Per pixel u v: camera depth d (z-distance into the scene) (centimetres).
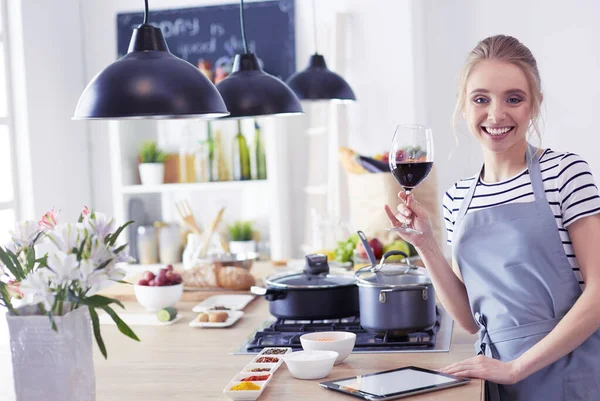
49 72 511
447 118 502
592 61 479
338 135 492
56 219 170
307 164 525
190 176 521
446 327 245
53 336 153
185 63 213
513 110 188
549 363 179
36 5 498
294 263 375
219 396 180
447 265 214
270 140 499
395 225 211
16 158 489
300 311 241
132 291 322
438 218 402
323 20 517
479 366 181
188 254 389
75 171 538
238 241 514
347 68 509
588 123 482
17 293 163
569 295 189
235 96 283
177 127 539
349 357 210
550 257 189
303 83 387
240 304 295
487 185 203
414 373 186
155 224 522
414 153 198
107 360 219
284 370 199
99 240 154
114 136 516
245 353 220
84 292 155
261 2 525
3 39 483
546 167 193
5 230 479
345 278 250
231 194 540
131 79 203
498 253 195
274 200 501
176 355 223
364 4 505
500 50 190
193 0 537
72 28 540
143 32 213
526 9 487
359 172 414
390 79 502
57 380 154
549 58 485
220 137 516
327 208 505
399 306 218
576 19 479
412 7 496
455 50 499
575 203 186
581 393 188
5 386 195
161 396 181
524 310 193
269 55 525
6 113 484
